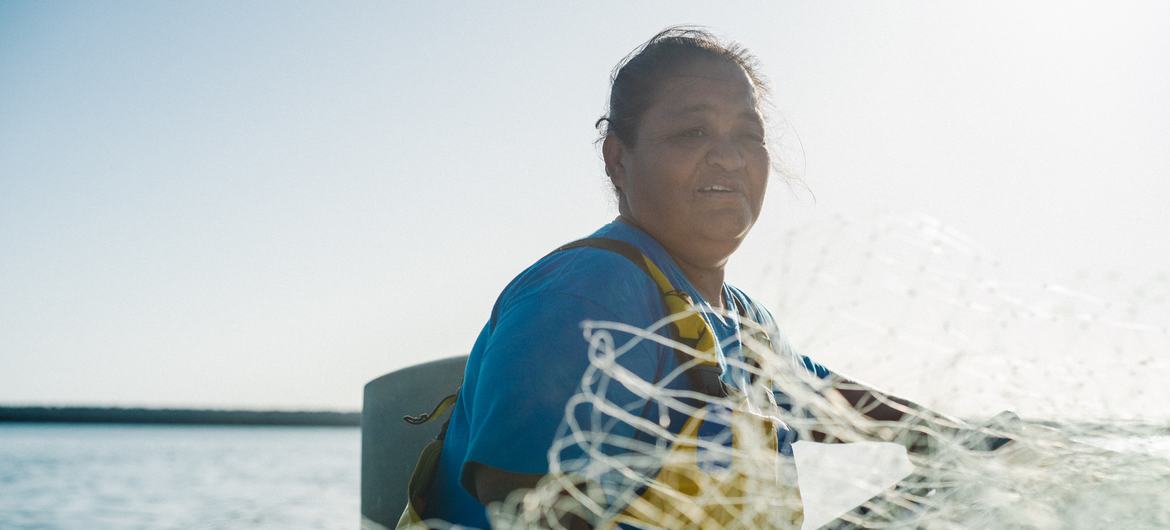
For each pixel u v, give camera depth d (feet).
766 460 3.78
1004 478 3.81
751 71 6.67
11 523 29.40
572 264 4.88
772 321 6.40
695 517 3.74
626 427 4.45
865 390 5.50
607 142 6.07
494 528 4.04
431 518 5.20
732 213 5.58
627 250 5.08
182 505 33.86
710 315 5.41
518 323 4.59
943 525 3.74
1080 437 3.89
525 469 4.27
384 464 7.56
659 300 4.93
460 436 5.08
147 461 67.15
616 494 3.94
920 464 4.16
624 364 4.52
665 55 5.83
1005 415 3.98
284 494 39.14
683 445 3.98
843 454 3.94
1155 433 3.84
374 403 7.68
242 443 102.58
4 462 64.28
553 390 4.34
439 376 7.45
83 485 44.91
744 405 4.24
